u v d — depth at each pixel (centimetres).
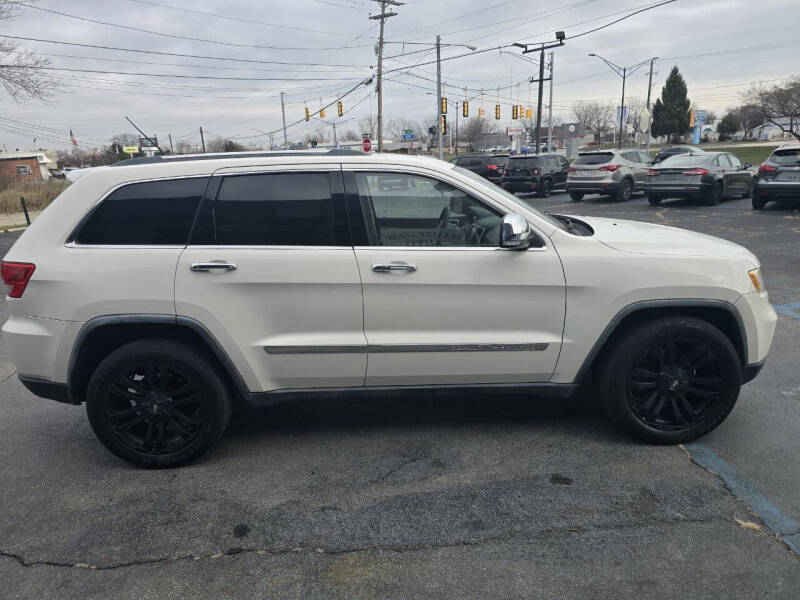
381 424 405
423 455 361
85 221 332
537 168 2272
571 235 346
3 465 362
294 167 338
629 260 341
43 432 407
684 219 1364
